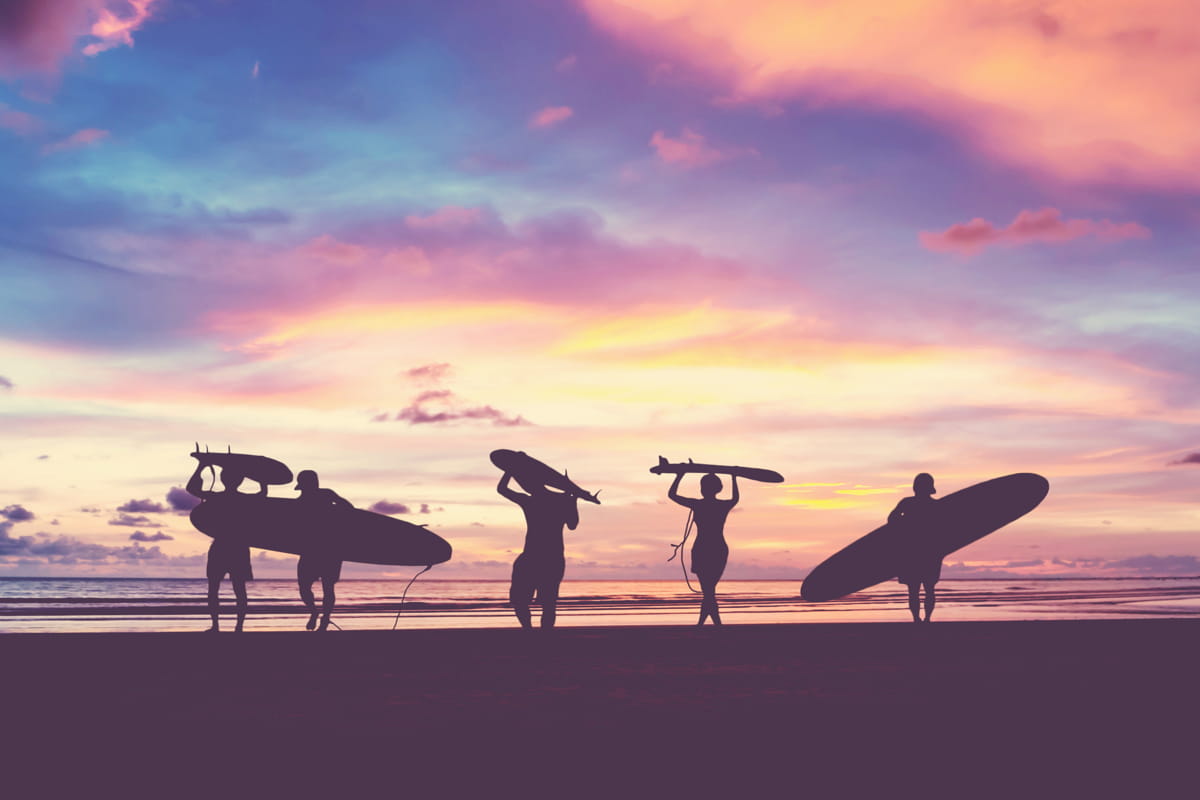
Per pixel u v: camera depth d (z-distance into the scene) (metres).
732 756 4.23
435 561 13.00
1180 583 100.75
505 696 5.91
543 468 9.77
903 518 11.29
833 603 31.98
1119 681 6.77
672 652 8.72
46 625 18.67
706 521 11.39
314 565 10.15
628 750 4.34
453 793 3.60
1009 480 14.16
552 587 9.62
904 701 5.75
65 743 4.46
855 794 3.62
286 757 4.18
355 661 7.86
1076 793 3.66
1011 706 5.58
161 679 6.67
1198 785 3.78
